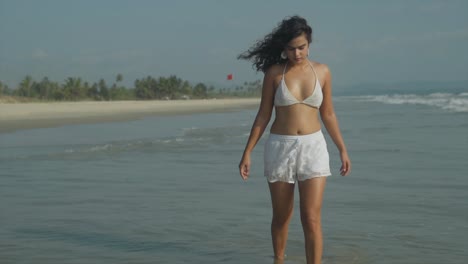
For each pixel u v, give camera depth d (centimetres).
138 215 527
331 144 1170
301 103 370
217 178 747
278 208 383
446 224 480
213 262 384
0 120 2345
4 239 445
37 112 3195
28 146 1202
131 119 2506
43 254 403
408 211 531
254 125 388
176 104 5862
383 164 852
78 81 8594
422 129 1499
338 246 418
